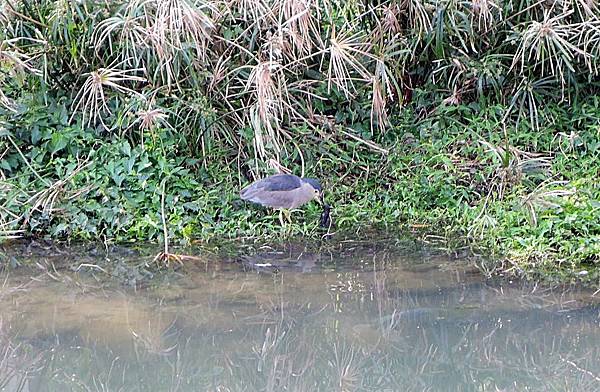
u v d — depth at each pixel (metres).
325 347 7.11
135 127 10.85
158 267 9.16
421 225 10.41
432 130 11.55
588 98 11.88
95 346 7.14
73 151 10.66
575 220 9.37
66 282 8.73
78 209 10.14
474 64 11.54
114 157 10.55
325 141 11.27
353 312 7.80
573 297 8.05
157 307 7.98
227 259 9.41
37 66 10.88
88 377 6.63
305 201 9.87
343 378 6.57
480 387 6.36
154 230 10.02
